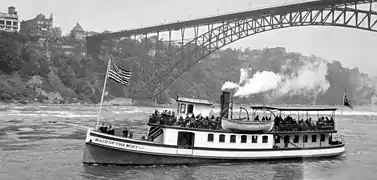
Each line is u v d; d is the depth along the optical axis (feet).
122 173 81.92
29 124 183.52
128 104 440.45
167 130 89.66
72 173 81.05
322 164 101.19
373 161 108.47
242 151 95.09
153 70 426.51
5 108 293.23
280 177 84.28
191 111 98.63
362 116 398.21
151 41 565.12
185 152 90.02
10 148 110.01
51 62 475.72
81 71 483.10
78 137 140.05
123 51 533.14
